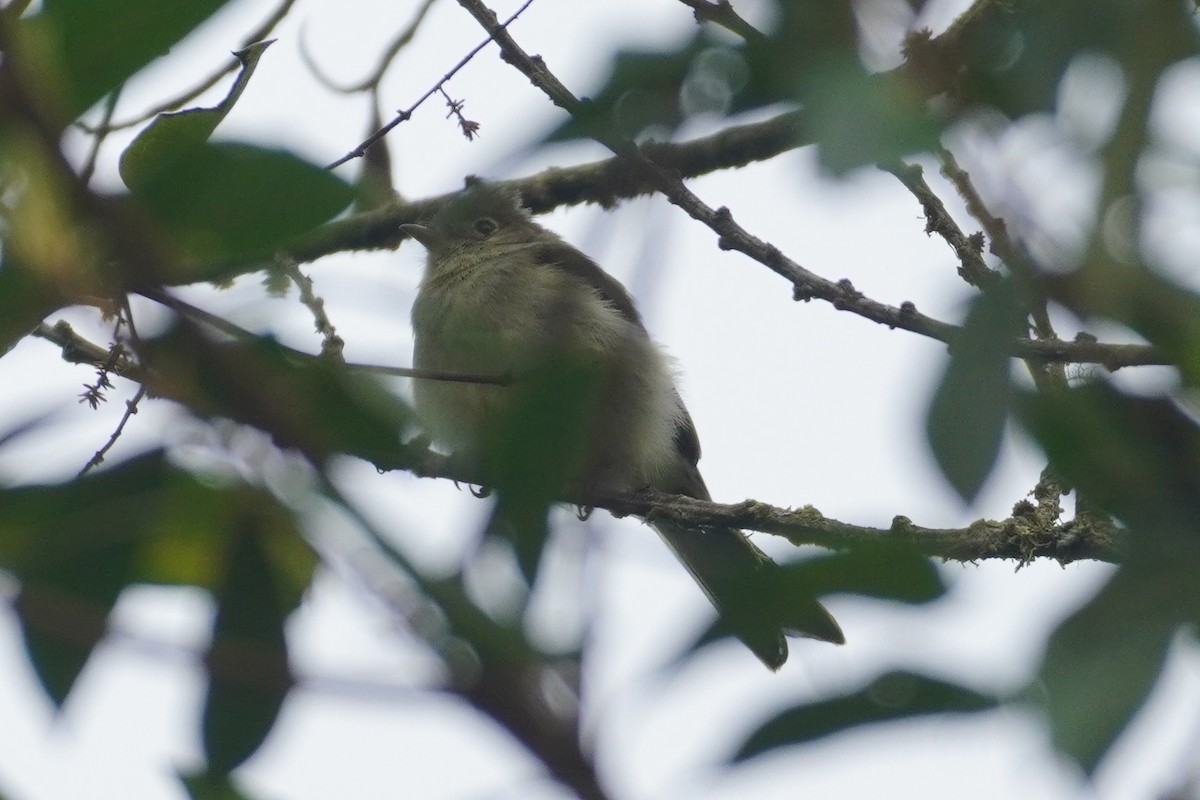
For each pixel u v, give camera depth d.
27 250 3.94
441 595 3.82
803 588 4.24
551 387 4.58
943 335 5.75
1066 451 4.35
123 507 5.06
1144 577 4.17
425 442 6.07
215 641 5.02
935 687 4.01
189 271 4.19
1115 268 4.52
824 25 4.66
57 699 4.86
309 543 4.10
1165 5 4.90
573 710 3.60
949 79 4.87
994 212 4.73
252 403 4.36
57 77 3.89
